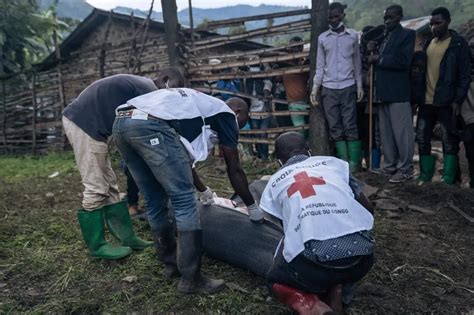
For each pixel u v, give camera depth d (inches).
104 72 348.5
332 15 206.1
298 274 88.5
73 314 105.2
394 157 207.3
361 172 215.3
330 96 212.8
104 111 124.7
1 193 220.7
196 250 106.3
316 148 225.5
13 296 113.0
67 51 514.0
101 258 131.0
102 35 482.3
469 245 141.0
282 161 106.6
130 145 106.2
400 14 193.8
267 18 245.4
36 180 256.2
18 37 552.1
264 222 118.3
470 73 185.0
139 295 111.3
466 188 187.8
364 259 87.7
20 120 404.5
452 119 190.5
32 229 162.7
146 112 101.7
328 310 87.4
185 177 104.3
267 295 110.3
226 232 122.8
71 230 159.3
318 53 214.4
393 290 113.5
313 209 87.6
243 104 123.0
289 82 241.3
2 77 402.9
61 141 382.6
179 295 110.0
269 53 245.9
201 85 271.9
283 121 261.9
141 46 327.3
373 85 206.7
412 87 197.5
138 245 136.9
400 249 137.2
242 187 112.0
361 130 229.1
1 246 145.7
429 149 198.2
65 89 378.6
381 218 163.0
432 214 165.5
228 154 109.1
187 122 104.6
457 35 185.0
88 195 127.5
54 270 127.2
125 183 231.5
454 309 105.1
